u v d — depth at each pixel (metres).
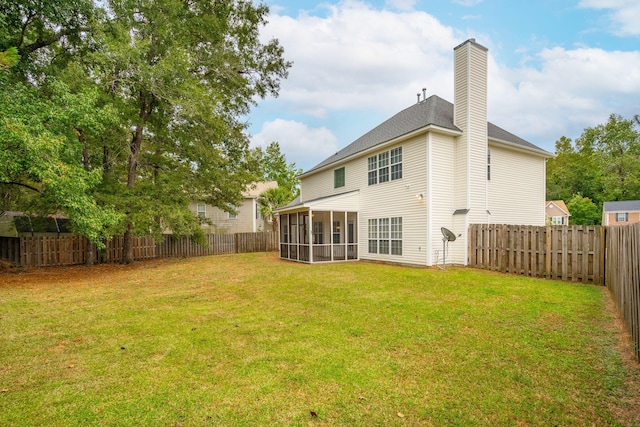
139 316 5.75
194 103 12.52
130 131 13.84
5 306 6.61
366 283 8.49
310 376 3.36
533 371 3.39
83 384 3.25
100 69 11.91
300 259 15.06
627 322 4.52
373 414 2.70
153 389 3.14
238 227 26.91
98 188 12.95
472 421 2.59
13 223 16.12
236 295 7.47
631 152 40.66
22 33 10.80
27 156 8.44
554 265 8.86
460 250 11.78
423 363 3.62
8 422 2.62
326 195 18.69
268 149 40.19
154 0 12.82
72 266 14.27
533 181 15.07
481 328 4.73
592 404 2.79
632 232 4.16
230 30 15.97
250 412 2.74
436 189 11.88
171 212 13.45
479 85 12.28
